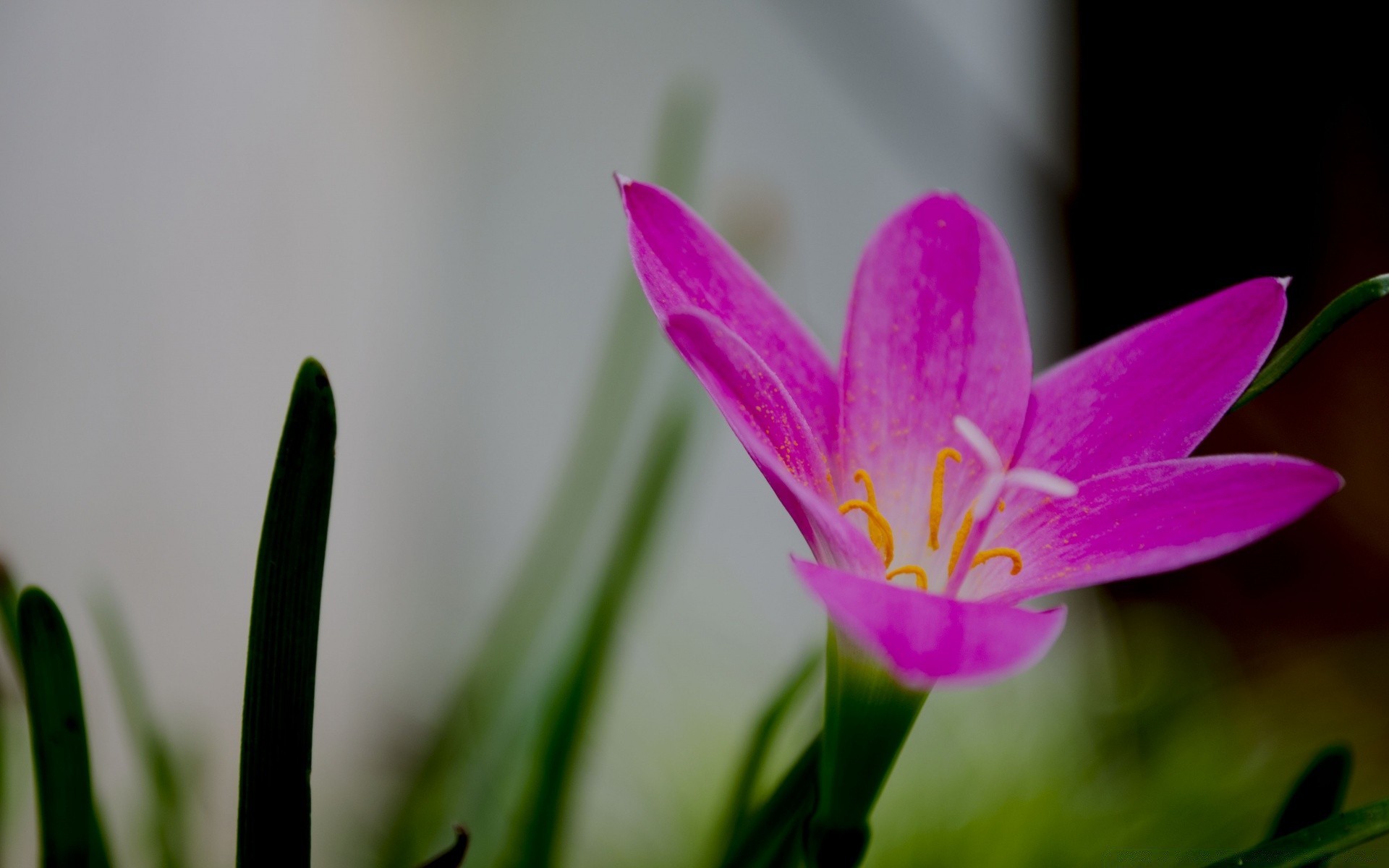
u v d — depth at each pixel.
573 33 0.72
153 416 0.59
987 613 0.28
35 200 0.54
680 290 0.30
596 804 0.49
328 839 0.45
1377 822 0.29
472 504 0.73
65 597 0.55
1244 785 0.43
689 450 0.36
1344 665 0.58
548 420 0.74
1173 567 0.29
